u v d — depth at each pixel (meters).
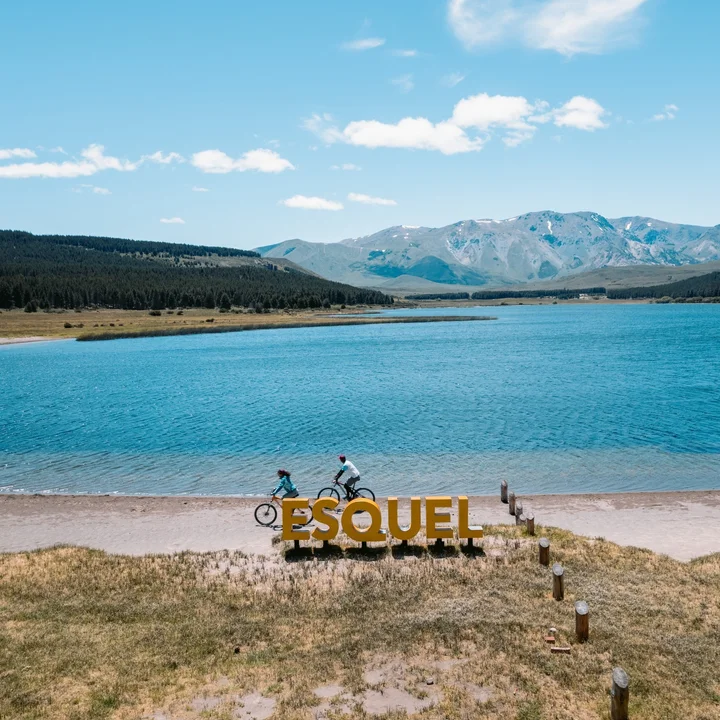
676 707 14.54
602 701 14.84
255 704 14.95
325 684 15.75
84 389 82.94
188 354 135.00
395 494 35.41
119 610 20.05
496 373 92.75
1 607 20.42
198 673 16.34
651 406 62.91
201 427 56.19
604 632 17.92
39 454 46.25
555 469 40.28
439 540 25.28
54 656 17.11
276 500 30.00
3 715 14.48
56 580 22.72
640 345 134.00
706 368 93.19
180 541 27.59
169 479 39.28
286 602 20.42
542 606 19.72
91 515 31.67
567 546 25.41
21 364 117.38
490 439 49.31
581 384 79.62
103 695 15.29
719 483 36.88
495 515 30.69
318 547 25.73
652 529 28.55
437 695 15.15
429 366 104.12
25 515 31.89
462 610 19.41
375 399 71.19
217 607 20.23
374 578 22.20
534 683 15.56
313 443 48.97
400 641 17.69
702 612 19.36
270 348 147.38
